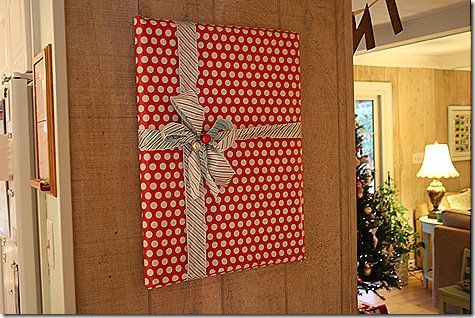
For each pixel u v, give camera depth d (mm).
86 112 862
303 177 1099
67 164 845
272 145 1018
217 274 951
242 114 976
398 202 4387
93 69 868
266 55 1009
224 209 956
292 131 1045
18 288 1386
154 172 882
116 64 888
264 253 1008
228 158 960
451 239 2623
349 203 1176
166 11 933
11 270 1528
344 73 1161
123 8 894
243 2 1018
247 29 986
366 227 1739
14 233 1419
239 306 1021
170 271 899
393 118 4379
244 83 978
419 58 4465
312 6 1110
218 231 949
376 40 3330
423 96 4512
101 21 875
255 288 1042
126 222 897
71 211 850
